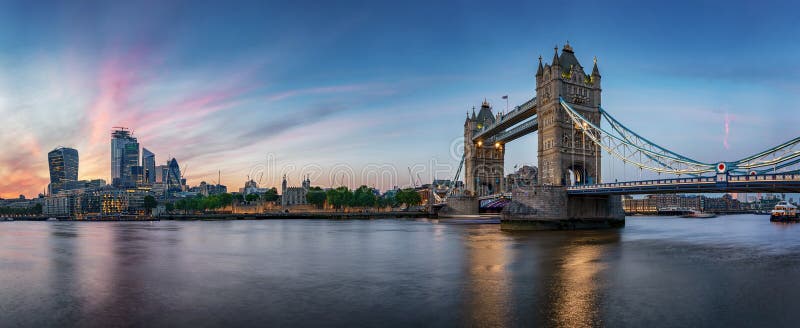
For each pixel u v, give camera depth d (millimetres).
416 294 32312
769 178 60562
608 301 29906
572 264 44750
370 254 54562
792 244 63656
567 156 101500
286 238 80125
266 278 38844
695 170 74625
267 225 135250
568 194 93812
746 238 74312
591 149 104000
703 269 41625
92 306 30250
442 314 27281
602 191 84688
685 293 32031
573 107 102625
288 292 33375
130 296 32812
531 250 56344
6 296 33281
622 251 54875
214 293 33312
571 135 102688
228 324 25969
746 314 26969
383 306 29234
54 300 31969
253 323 26062
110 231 113438
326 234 89812
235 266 45719
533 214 92938
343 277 39000
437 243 67188
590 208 96875
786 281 36062
